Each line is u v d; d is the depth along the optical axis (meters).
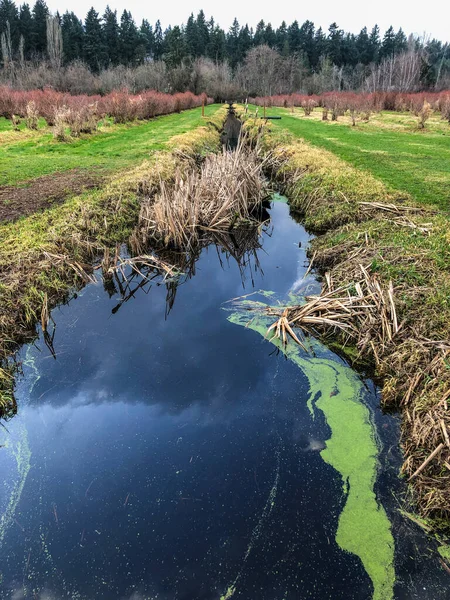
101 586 2.43
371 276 5.16
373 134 17.30
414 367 3.80
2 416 3.74
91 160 11.60
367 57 72.44
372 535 2.69
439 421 3.09
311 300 5.41
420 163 10.95
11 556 2.59
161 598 2.36
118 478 3.12
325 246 6.66
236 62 67.38
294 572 2.47
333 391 4.04
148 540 2.67
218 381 4.21
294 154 12.19
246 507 2.88
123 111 19.86
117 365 4.46
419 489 2.91
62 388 4.09
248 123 18.62
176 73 42.22
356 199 7.86
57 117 15.66
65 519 2.82
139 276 6.62
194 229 7.53
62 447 3.42
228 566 2.51
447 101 21.62
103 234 6.99
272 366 4.43
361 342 4.45
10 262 5.45
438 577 2.45
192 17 76.38
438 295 4.45
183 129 18.11
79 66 41.25
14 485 3.08
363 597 2.35
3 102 18.36
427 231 5.97
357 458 3.28
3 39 41.78
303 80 52.06
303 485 3.05
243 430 3.59
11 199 7.97
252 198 9.24
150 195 8.70
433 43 64.81
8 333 4.57
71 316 5.37
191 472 3.17
